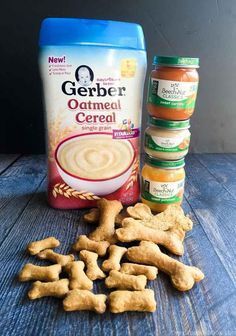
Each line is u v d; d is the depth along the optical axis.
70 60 0.27
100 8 0.43
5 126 0.47
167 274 0.21
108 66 0.28
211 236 0.26
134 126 0.30
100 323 0.18
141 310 0.18
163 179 0.29
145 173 0.30
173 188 0.29
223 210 0.31
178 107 0.27
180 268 0.21
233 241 0.26
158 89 0.27
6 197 0.33
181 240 0.25
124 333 0.17
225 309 0.19
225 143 0.51
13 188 0.35
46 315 0.18
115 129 0.30
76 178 0.30
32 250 0.23
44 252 0.23
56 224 0.28
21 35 0.43
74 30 0.27
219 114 0.49
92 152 0.30
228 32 0.45
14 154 0.48
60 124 0.29
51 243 0.24
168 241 0.24
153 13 0.43
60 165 0.30
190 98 0.27
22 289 0.20
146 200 0.30
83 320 0.18
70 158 0.30
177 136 0.28
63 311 0.18
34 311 0.18
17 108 0.46
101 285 0.21
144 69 0.29
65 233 0.26
